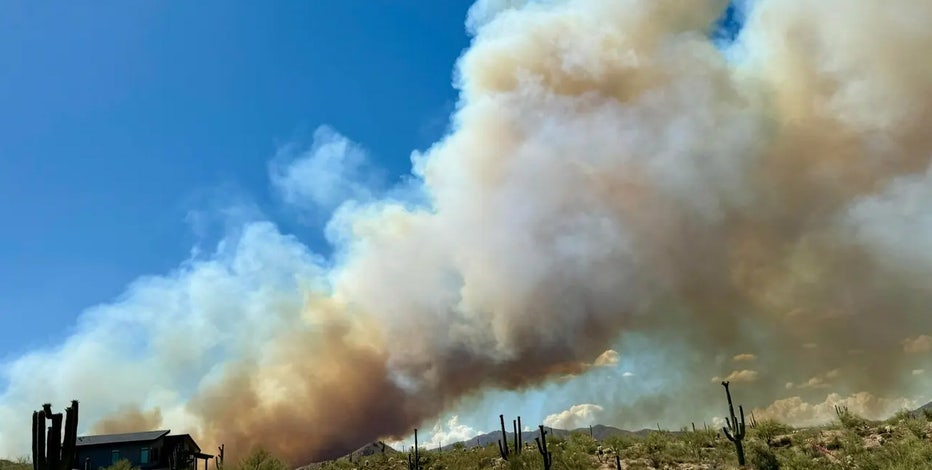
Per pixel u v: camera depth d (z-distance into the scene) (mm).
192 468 49656
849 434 33281
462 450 50750
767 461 28219
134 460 47844
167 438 51688
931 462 23016
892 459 24953
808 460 27953
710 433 40188
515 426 38875
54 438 13820
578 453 35250
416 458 44312
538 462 33906
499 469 36312
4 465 37906
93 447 47375
